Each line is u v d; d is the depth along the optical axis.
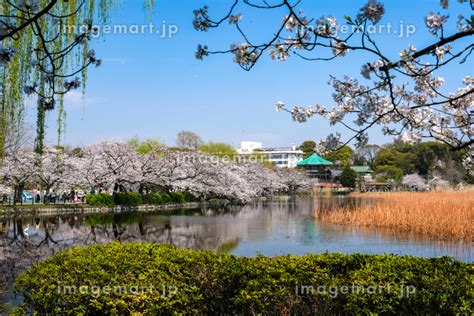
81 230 17.66
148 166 33.44
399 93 5.12
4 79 4.69
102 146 31.27
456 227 15.19
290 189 63.94
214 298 4.96
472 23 2.84
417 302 4.19
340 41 3.16
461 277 4.73
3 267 10.12
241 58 4.03
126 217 23.70
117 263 5.57
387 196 44.72
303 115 5.00
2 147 10.09
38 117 5.16
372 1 2.95
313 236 15.39
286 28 3.94
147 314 4.58
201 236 15.68
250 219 22.44
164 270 5.43
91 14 4.73
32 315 5.19
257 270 5.13
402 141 4.98
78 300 4.73
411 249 12.50
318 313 4.48
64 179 29.56
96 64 3.81
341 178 68.69
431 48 3.06
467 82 5.27
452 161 57.38
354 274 4.86
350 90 4.32
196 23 3.44
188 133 64.94
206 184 36.69
